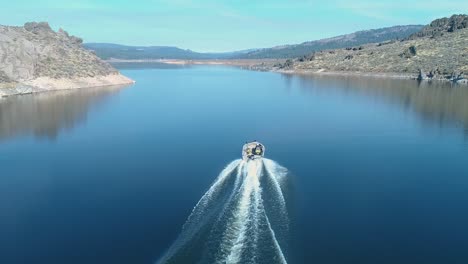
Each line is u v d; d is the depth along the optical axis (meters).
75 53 180.25
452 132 74.19
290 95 132.00
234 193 40.56
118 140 68.31
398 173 51.22
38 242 33.56
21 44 147.50
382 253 31.98
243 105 109.56
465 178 49.59
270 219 35.22
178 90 149.38
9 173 51.16
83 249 32.28
